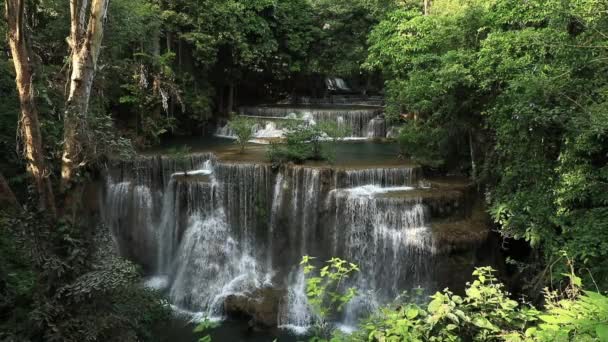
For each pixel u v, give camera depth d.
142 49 19.00
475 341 4.54
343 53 27.44
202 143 20.17
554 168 9.66
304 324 12.32
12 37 7.47
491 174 13.30
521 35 10.98
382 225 12.94
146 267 15.60
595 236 8.37
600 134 7.96
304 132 15.45
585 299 3.27
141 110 19.23
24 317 7.41
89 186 14.36
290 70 26.44
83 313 7.36
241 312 12.60
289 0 26.78
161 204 15.75
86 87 8.62
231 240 14.75
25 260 8.12
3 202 9.15
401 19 19.66
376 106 25.52
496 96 11.91
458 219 13.34
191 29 21.59
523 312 4.70
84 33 8.88
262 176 14.51
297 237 14.22
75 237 7.84
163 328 11.32
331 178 13.90
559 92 8.63
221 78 24.45
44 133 9.66
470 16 13.91
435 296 4.84
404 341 4.31
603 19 8.70
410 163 15.41
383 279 12.99
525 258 12.63
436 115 14.12
